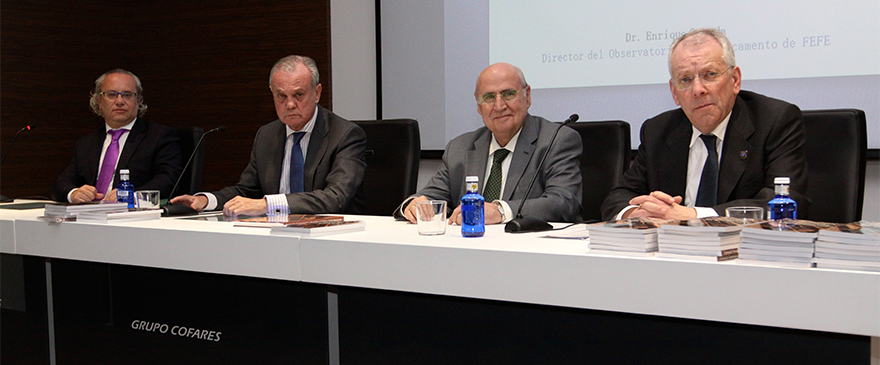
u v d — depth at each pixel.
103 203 1.88
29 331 1.91
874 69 2.61
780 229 1.00
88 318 1.79
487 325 1.24
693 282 1.03
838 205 1.94
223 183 4.17
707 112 1.84
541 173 2.08
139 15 4.39
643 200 1.55
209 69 4.18
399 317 1.33
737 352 1.02
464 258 1.23
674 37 2.96
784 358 0.99
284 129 2.54
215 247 1.54
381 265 1.32
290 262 1.43
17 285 1.93
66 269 1.83
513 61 3.30
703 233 1.04
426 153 3.52
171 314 1.64
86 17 4.26
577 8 3.15
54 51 4.11
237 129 4.11
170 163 3.04
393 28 3.57
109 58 4.38
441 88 3.47
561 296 1.14
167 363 1.65
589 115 3.15
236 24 4.07
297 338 1.46
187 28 4.23
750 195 1.83
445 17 3.44
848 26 2.65
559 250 1.19
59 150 4.16
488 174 2.20
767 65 2.79
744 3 2.81
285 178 2.47
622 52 3.07
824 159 1.97
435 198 2.24
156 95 4.36
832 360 0.96
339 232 1.49
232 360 1.55
